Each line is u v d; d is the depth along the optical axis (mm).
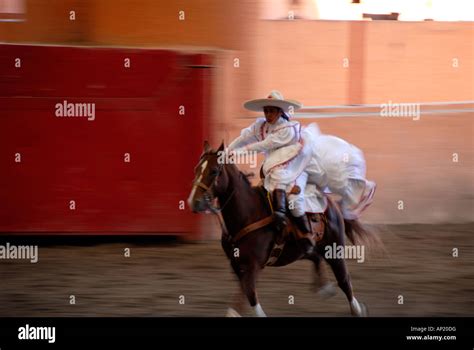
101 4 10547
